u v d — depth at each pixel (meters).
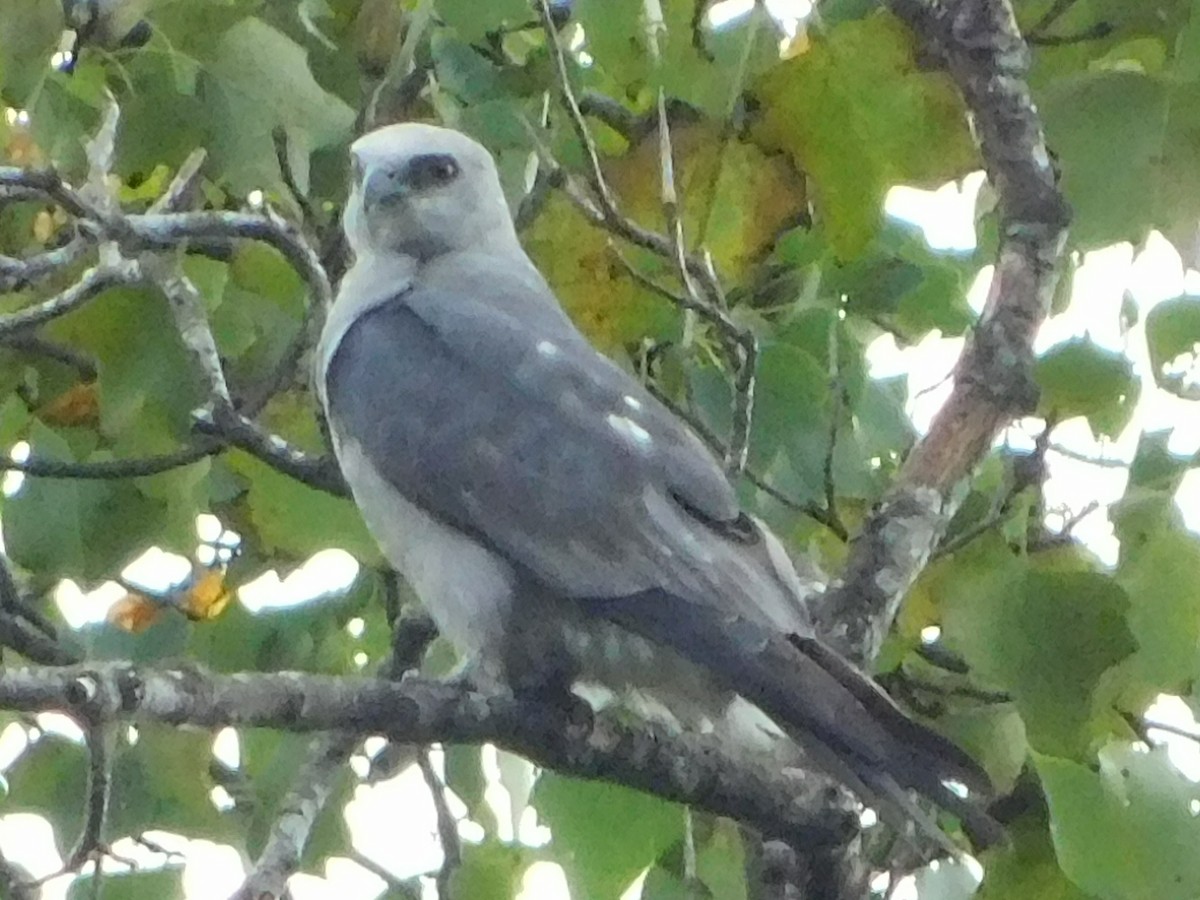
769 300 8.58
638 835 7.61
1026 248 7.54
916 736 6.46
